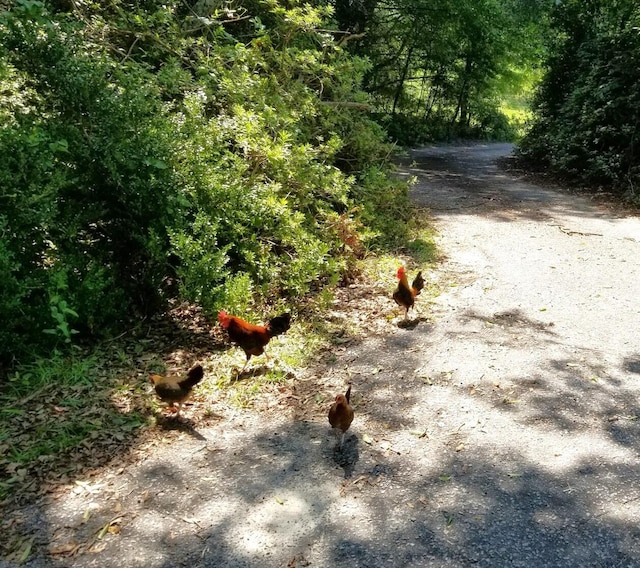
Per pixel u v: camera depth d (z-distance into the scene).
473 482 3.38
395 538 2.96
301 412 4.14
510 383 4.50
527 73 28.75
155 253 5.14
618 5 16.05
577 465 3.53
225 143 6.57
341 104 9.15
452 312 5.92
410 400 4.28
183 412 4.12
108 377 4.52
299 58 8.42
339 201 7.68
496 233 9.11
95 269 5.04
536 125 18.47
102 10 8.25
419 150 23.80
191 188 5.68
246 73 7.67
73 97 5.11
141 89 5.74
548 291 6.52
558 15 17.83
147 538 2.95
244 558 2.83
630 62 13.37
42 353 4.71
